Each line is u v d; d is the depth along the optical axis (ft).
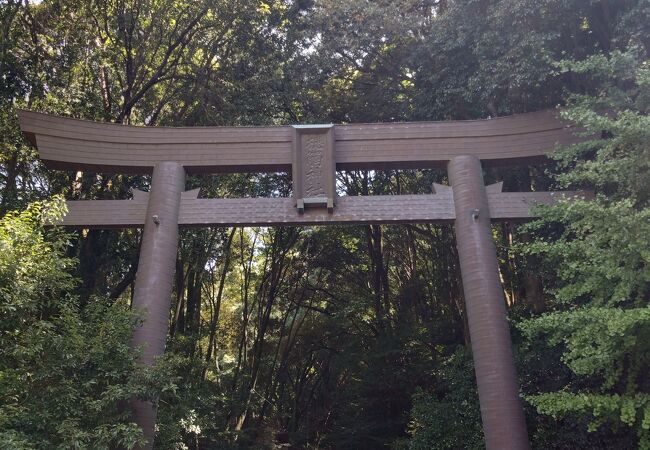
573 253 23.70
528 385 33.09
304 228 62.54
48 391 23.52
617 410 21.44
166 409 35.17
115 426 23.40
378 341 51.88
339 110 53.52
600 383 28.45
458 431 35.27
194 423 40.27
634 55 26.63
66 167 34.04
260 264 69.05
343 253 65.67
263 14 46.09
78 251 41.50
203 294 70.79
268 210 33.09
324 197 32.73
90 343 25.62
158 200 32.91
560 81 37.09
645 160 21.99
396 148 34.19
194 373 47.91
